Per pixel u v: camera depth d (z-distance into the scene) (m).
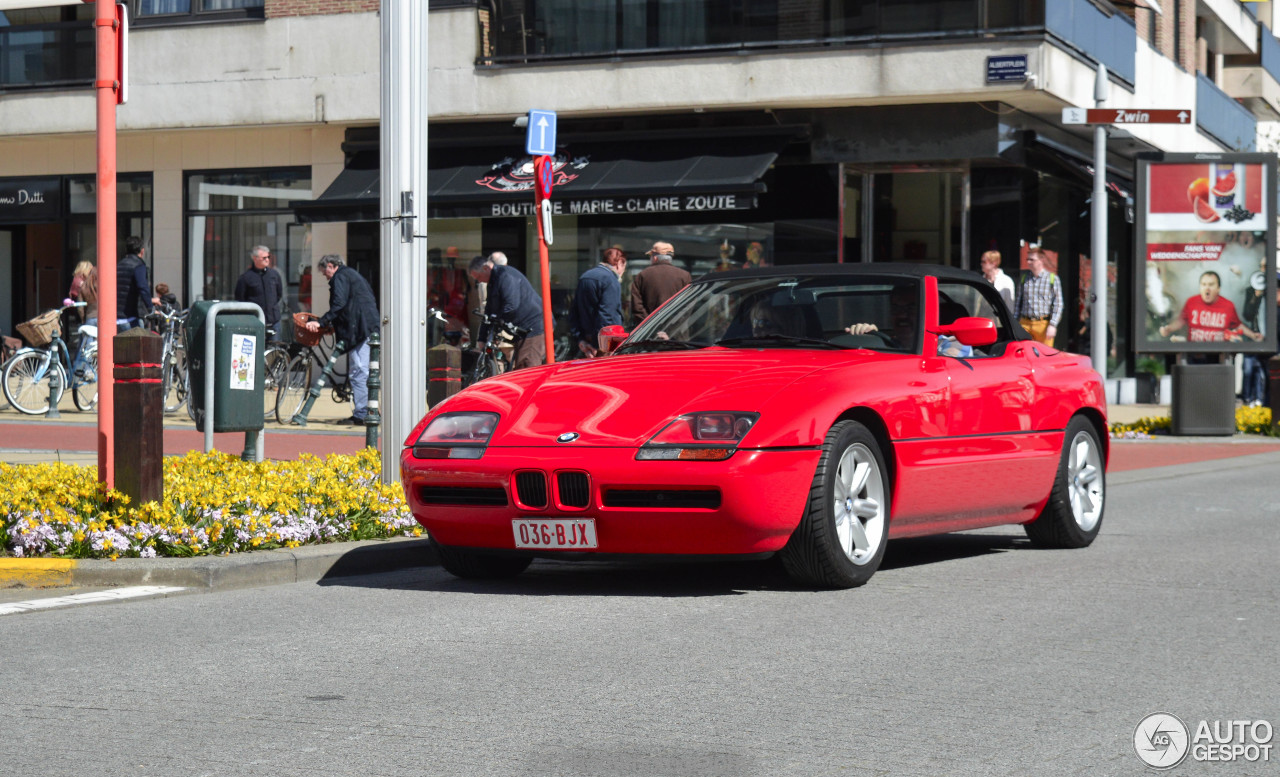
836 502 7.70
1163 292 20.84
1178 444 19.34
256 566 8.24
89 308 20.62
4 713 5.21
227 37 25.27
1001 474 8.83
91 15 26.25
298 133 25.84
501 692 5.50
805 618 7.01
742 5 22.80
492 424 7.74
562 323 24.72
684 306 9.02
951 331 8.45
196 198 26.66
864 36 22.16
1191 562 8.98
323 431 17.67
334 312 18.48
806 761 4.58
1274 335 20.66
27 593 7.88
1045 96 21.91
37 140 27.45
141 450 8.63
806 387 7.57
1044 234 24.61
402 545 9.02
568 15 23.56
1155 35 29.83
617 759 4.60
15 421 18.69
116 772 4.48
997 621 6.93
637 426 7.40
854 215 23.33
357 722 5.06
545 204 12.34
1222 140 34.22
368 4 24.58
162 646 6.41
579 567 8.89
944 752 4.68
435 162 24.22
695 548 7.32
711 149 23.00
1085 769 4.51
